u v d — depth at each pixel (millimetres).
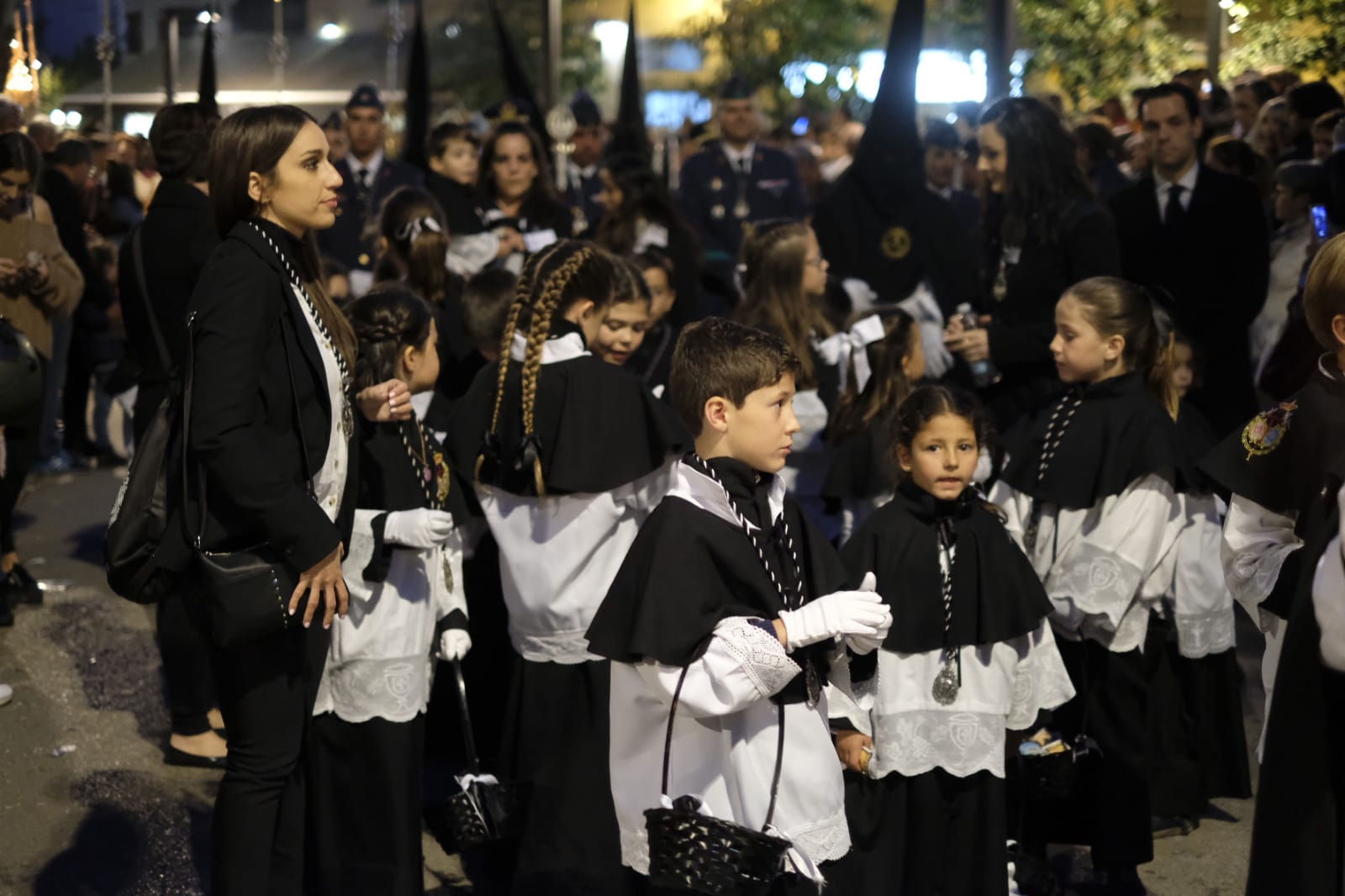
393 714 3717
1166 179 6113
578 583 3869
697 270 6965
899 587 3666
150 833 4449
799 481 5332
